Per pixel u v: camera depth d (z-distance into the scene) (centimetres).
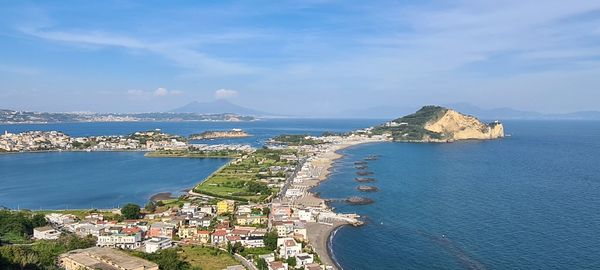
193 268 19300
